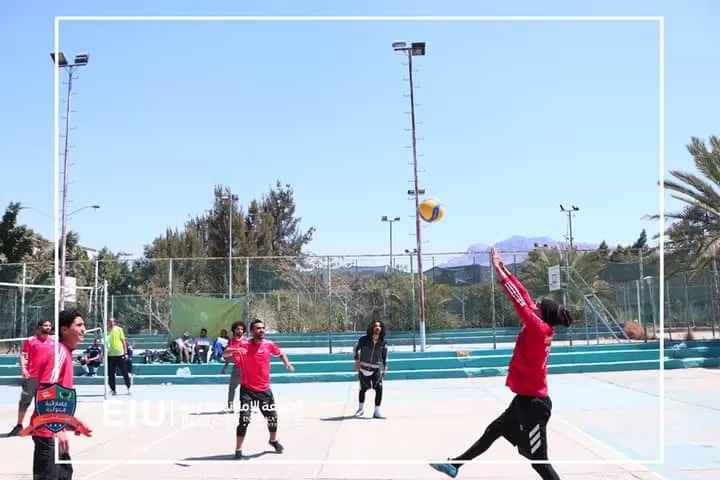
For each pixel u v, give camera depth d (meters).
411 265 23.62
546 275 31.72
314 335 26.83
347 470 7.79
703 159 25.95
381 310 27.89
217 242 52.28
